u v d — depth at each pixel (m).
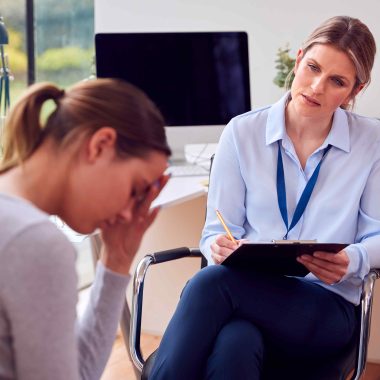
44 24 5.38
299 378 2.55
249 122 3.01
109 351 1.82
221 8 4.78
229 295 2.57
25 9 5.31
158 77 4.35
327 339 2.66
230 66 4.39
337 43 2.78
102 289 1.80
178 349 2.46
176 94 4.37
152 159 1.63
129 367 4.19
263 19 4.71
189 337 2.47
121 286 1.80
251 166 2.96
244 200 2.99
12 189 1.57
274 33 4.71
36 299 1.42
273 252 2.48
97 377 1.81
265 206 2.92
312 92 2.81
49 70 5.43
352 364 2.71
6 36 4.31
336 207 2.88
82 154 1.57
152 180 1.67
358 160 2.92
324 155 2.93
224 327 2.52
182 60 4.36
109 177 1.59
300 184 2.92
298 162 2.91
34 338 1.44
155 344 4.51
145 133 1.62
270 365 2.66
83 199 1.59
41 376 1.46
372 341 4.30
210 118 4.40
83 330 1.81
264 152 2.96
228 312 2.57
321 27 2.85
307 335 2.64
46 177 1.58
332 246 2.44
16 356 1.46
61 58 5.43
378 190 2.91
